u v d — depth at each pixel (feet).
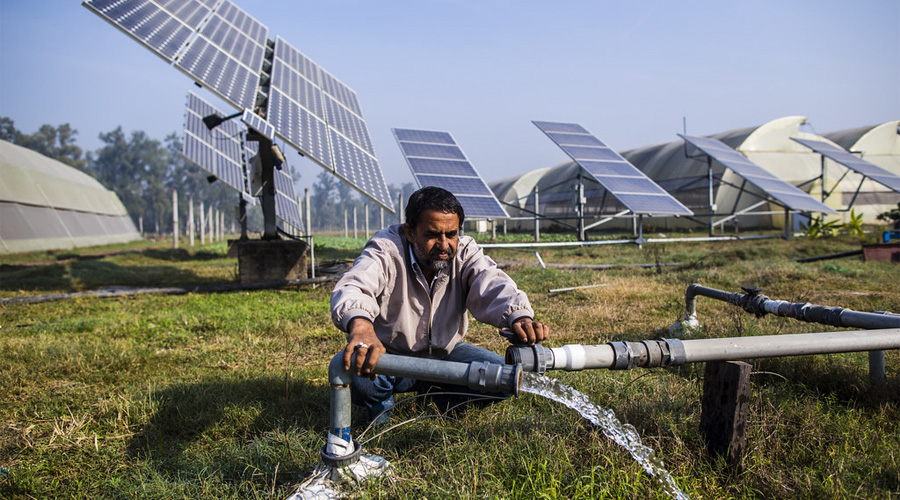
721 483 7.93
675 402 10.44
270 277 34.40
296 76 36.99
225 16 36.01
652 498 7.18
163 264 55.06
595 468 7.75
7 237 73.67
